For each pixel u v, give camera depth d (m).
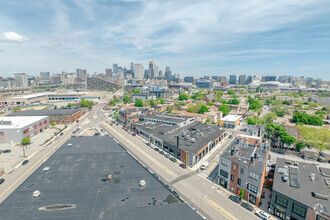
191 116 166.00
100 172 58.84
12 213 39.69
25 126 119.88
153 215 39.44
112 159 68.50
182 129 126.62
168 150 101.19
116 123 172.00
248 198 61.25
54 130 145.25
